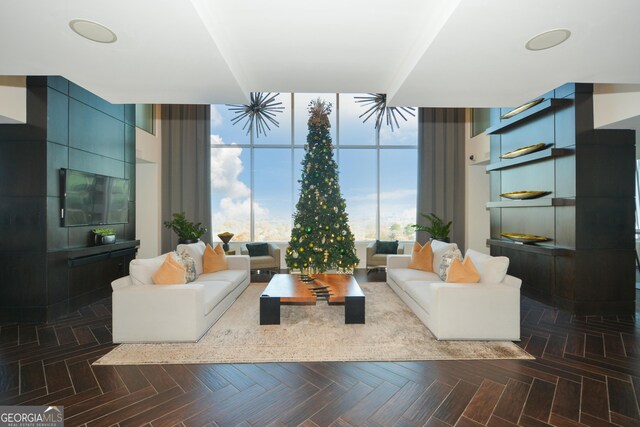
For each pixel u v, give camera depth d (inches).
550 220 171.0
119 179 198.5
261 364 104.3
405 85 127.7
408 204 292.4
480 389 90.6
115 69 112.1
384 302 171.6
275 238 288.4
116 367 102.4
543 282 175.0
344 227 192.5
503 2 76.2
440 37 91.8
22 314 143.3
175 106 275.3
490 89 131.6
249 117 284.2
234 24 98.3
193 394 88.2
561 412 80.7
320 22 97.0
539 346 118.3
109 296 187.6
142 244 270.5
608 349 116.2
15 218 143.9
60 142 152.3
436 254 184.2
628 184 157.6
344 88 147.1
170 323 118.8
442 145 284.0
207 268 184.5
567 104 159.6
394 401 85.2
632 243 157.8
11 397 86.8
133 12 80.0
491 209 222.1
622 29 86.7
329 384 93.0
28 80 143.9
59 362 105.9
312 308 161.6
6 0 74.0
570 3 76.1
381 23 97.6
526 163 187.9
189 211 274.5
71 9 78.3
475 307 121.0
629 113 140.2
